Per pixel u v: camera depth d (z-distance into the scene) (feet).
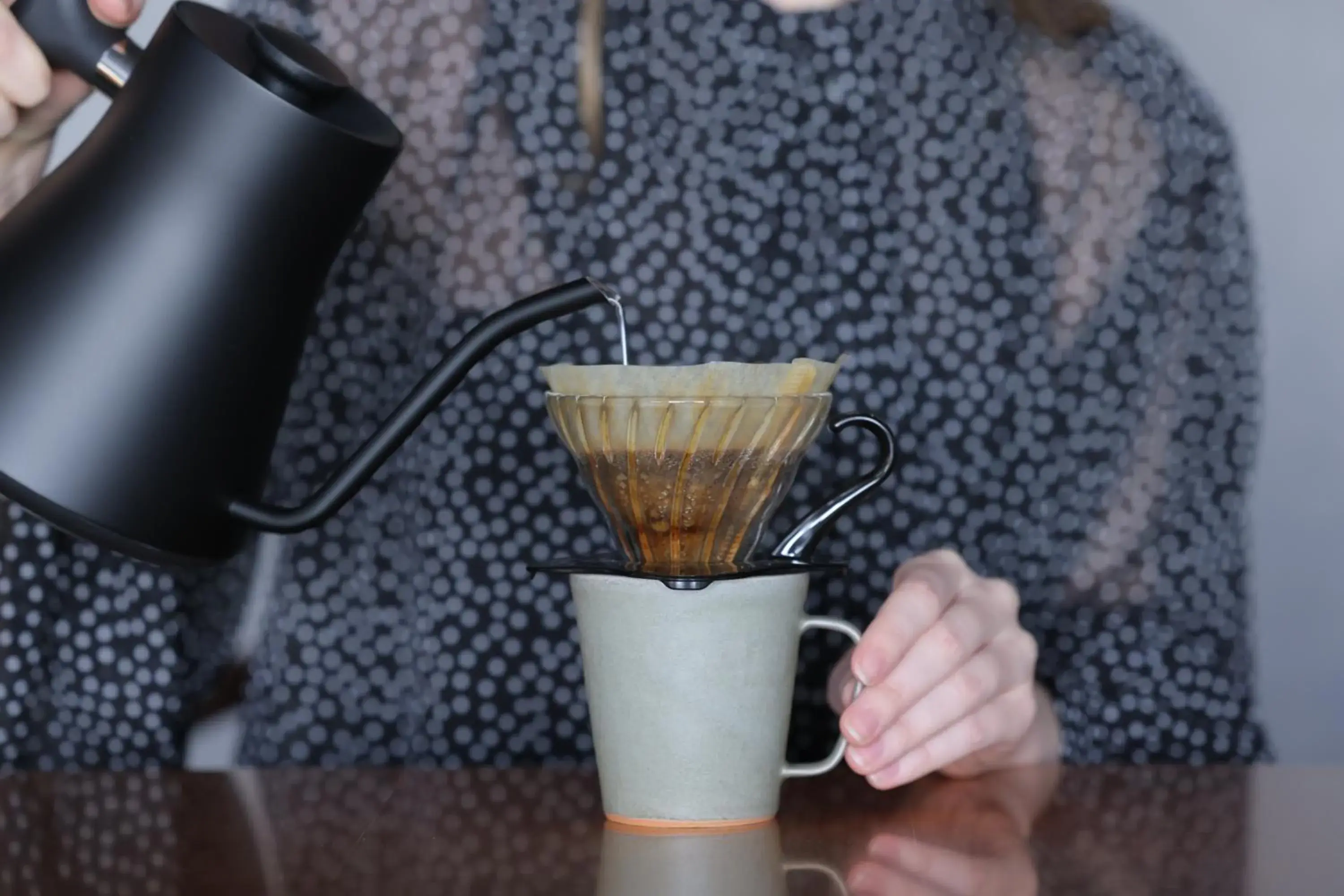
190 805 2.42
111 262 1.99
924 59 3.70
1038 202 3.75
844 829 2.23
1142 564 3.74
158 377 1.99
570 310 2.11
